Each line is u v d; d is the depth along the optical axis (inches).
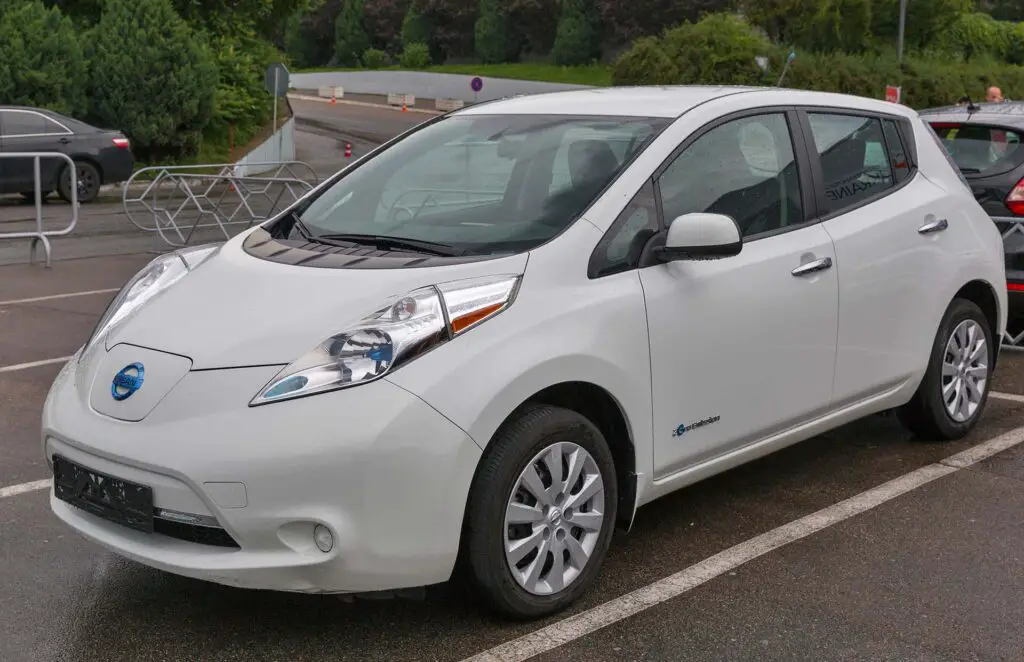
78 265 441.4
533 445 137.4
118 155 737.0
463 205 161.2
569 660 133.0
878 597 150.6
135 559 132.3
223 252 161.2
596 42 2977.4
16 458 205.3
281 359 130.0
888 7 1781.5
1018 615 145.5
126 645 136.9
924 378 208.4
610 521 149.3
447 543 130.3
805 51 1625.2
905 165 205.9
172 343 137.3
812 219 181.0
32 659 133.1
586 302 144.5
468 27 3395.7
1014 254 288.7
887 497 189.0
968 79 1637.6
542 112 179.0
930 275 201.8
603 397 148.5
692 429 159.6
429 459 127.3
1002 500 187.8
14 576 155.9
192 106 999.6
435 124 189.0
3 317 332.5
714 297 159.8
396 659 133.3
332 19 3870.6
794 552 165.6
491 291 137.9
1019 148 296.7
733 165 170.9
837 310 181.2
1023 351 303.3
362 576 127.2
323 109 2303.2
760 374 168.7
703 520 178.9
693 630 140.8
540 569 140.6
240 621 143.2
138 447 129.2
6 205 713.0
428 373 129.2
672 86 191.8
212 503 125.0
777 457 211.2
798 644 137.3
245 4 1262.3
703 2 2704.2
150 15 992.2
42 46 903.1
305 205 175.9
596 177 157.4
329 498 124.4
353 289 138.4
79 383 143.7
